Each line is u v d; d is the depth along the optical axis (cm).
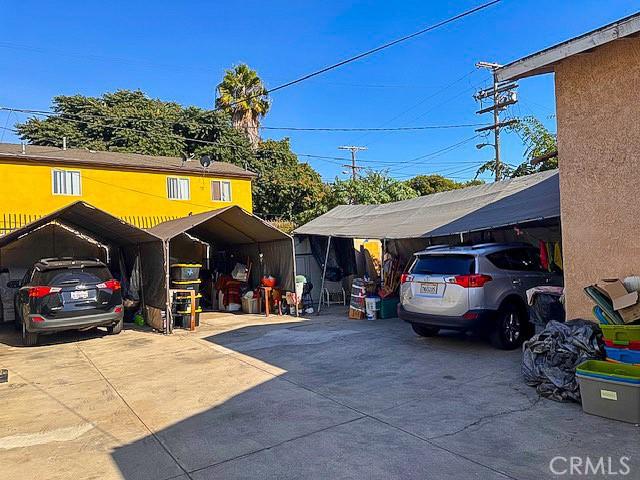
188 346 925
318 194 3450
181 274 1154
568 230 609
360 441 434
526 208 881
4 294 1312
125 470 396
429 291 802
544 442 413
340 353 805
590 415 471
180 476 381
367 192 2661
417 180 4216
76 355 877
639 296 507
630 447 396
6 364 818
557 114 622
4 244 1341
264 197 3412
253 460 404
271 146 3709
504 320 782
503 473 361
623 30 500
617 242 555
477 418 478
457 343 847
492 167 2567
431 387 591
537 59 591
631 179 541
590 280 583
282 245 1371
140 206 2216
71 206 1066
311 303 1416
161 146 3181
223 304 1500
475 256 788
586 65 586
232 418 510
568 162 609
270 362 760
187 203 2344
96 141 3072
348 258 1572
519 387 573
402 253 1430
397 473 368
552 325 572
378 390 589
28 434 487
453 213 1109
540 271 854
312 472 377
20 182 1923
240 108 3531
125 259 1409
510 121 2447
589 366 497
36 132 3027
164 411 544
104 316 1003
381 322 1139
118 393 623
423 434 444
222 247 1695
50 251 1482
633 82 538
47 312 945
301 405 543
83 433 486
